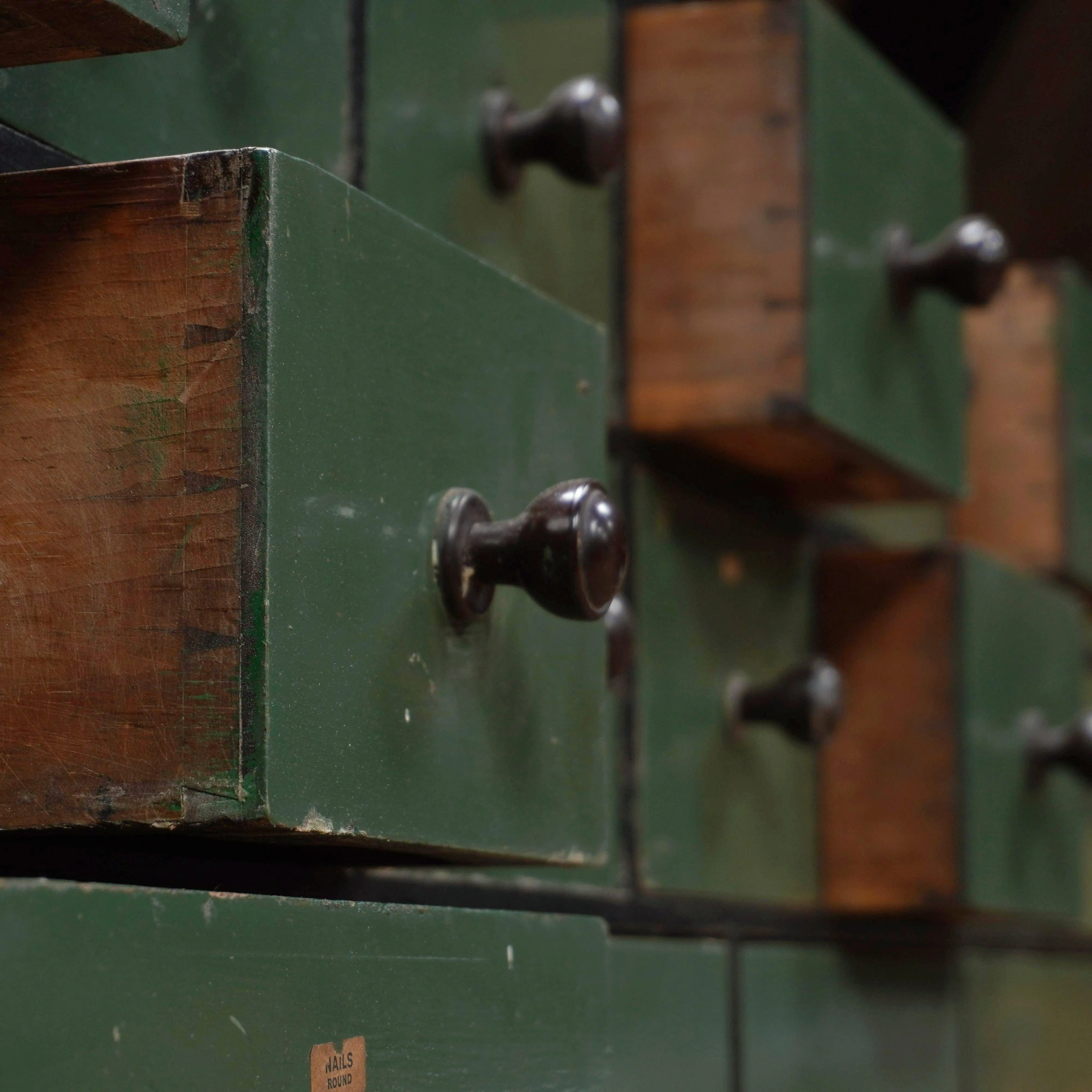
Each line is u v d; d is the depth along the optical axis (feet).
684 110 4.15
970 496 4.72
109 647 3.01
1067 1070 5.52
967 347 5.43
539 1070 3.27
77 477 3.03
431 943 3.15
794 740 4.25
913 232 4.38
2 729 3.03
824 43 4.14
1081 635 5.21
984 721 4.59
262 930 2.97
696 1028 4.10
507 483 3.28
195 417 3.01
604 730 3.42
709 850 4.18
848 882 4.56
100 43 3.02
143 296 3.03
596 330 3.44
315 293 3.05
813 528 4.64
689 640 4.18
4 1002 2.45
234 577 2.98
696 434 4.11
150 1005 2.70
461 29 3.70
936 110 6.17
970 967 5.04
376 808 3.08
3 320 3.05
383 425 3.11
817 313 4.06
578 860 3.35
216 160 3.02
